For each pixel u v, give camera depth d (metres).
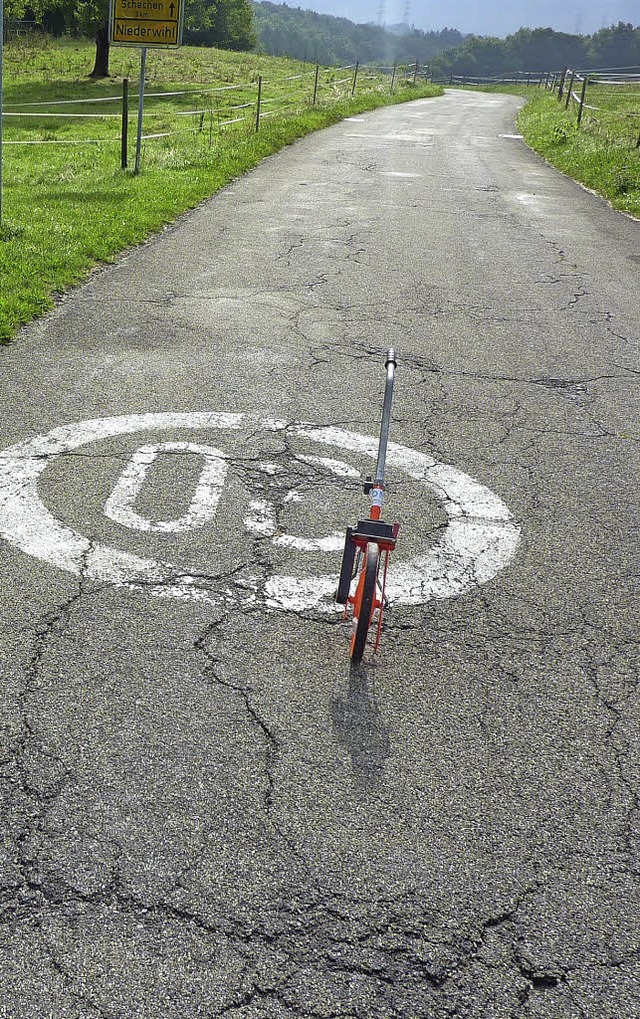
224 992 2.82
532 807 3.63
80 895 3.10
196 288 10.97
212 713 3.99
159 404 7.42
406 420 7.46
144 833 3.36
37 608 4.63
